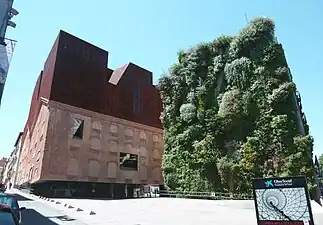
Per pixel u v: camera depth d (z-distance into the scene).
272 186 6.75
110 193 40.97
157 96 53.41
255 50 31.25
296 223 6.19
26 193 43.12
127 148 44.00
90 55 44.34
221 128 30.55
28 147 52.59
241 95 30.27
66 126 37.22
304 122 29.98
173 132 35.56
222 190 28.64
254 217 16.50
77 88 40.41
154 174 46.53
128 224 13.85
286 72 28.78
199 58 35.84
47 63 45.25
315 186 23.66
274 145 26.50
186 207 22.14
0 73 15.21
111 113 43.81
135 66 51.78
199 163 31.20
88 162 38.09
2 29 17.08
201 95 33.75
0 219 5.72
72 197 35.84
